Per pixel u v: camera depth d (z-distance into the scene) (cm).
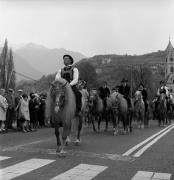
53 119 994
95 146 1171
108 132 1814
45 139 1370
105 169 787
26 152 996
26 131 1778
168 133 1792
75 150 1062
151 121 3281
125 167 818
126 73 7506
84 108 1207
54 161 864
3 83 6769
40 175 708
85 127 2173
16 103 1839
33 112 1948
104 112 1864
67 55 1109
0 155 934
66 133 980
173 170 802
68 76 1088
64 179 683
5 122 1823
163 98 2503
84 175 722
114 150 1079
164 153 1052
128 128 1900
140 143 1286
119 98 1680
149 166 839
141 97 2239
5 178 674
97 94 1833
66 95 980
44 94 2223
